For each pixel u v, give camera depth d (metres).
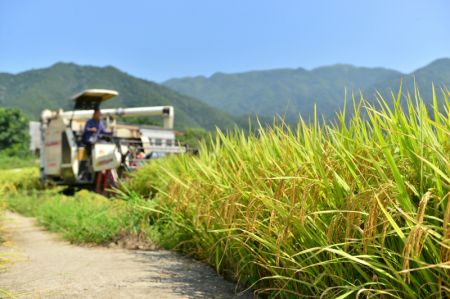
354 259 2.12
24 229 8.73
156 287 3.41
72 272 3.93
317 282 2.56
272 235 3.10
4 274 3.84
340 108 2.94
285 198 2.97
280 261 3.14
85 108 15.10
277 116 3.71
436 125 2.14
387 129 2.50
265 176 3.46
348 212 2.20
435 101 2.32
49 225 8.63
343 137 2.82
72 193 16.14
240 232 3.68
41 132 18.11
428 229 1.82
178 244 5.29
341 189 2.52
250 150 4.38
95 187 14.77
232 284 3.64
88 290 3.25
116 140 13.93
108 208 7.36
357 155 2.50
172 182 5.92
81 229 6.73
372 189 2.10
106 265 4.35
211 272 4.11
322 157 2.71
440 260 1.92
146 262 4.59
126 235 6.17
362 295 2.46
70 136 15.24
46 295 3.09
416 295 2.05
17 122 101.38
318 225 2.68
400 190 2.09
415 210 2.16
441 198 2.03
